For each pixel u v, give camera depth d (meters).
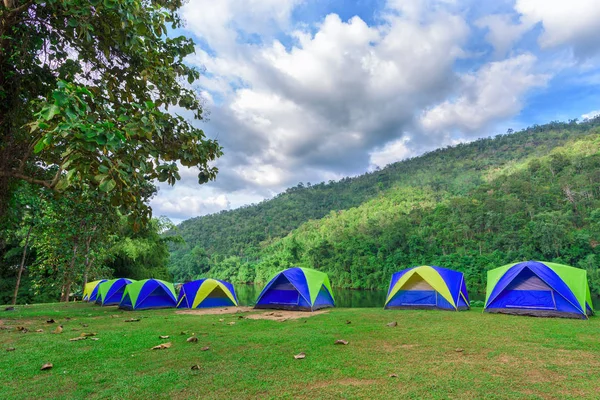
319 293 12.30
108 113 4.39
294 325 7.71
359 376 3.79
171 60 6.67
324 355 4.76
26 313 11.30
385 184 173.88
